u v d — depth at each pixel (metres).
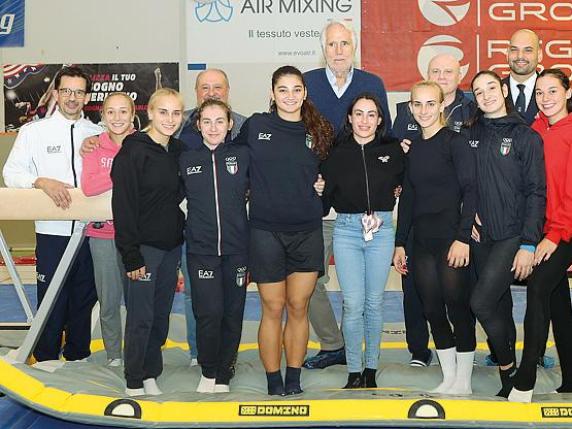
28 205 3.59
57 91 4.06
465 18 8.42
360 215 3.50
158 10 8.60
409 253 3.99
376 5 8.47
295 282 3.46
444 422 3.06
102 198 3.59
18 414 3.56
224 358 3.59
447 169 3.44
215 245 3.43
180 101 3.44
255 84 8.60
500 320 3.38
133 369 3.48
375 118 3.46
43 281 4.03
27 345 3.72
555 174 3.34
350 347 3.57
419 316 4.04
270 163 3.41
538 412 3.08
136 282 3.42
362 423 3.08
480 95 3.35
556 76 3.40
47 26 8.67
